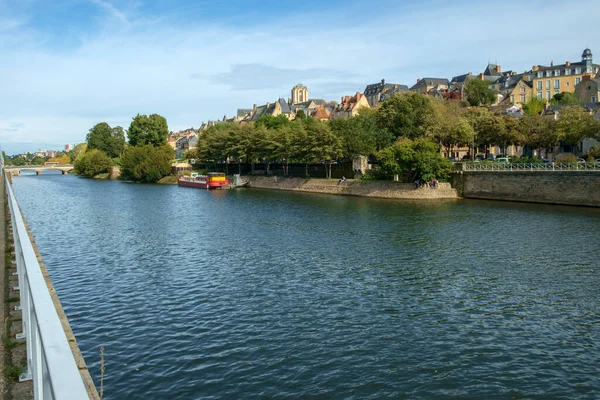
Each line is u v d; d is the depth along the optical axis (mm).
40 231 47469
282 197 87562
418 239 42000
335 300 24891
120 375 16734
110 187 121938
